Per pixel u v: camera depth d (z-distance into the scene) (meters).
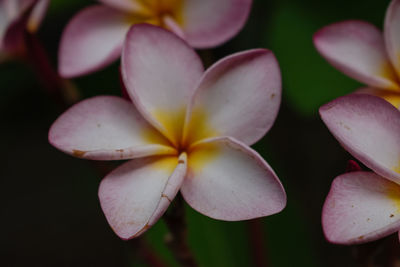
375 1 0.46
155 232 0.44
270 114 0.35
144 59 0.36
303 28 0.46
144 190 0.35
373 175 0.34
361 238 0.32
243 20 0.39
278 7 0.46
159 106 0.36
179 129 0.36
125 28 0.41
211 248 0.45
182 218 0.37
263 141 0.45
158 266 0.42
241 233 0.45
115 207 0.34
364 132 0.34
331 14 0.46
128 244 0.42
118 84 0.49
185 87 0.36
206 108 0.36
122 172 0.35
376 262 0.42
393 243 0.38
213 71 0.35
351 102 0.34
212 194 0.34
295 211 0.45
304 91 0.45
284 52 0.45
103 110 0.36
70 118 0.35
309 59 0.45
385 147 0.34
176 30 0.39
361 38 0.38
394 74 0.38
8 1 0.43
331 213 0.33
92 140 0.35
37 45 0.41
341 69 0.38
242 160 0.34
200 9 0.40
